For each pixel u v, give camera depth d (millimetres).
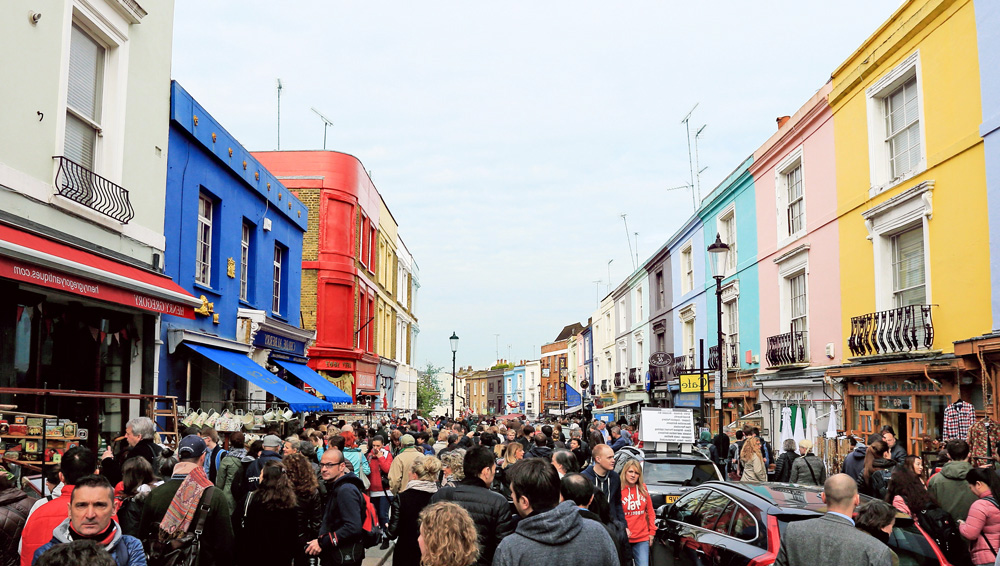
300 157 27047
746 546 6270
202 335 13367
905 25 13984
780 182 20188
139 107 11453
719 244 16734
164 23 12344
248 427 13883
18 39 8641
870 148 15391
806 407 18344
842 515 4797
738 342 23344
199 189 14242
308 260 26562
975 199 12195
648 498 7625
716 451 16031
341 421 14523
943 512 7277
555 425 18812
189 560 5566
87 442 10492
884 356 14047
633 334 39375
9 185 8375
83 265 8578
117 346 11375
